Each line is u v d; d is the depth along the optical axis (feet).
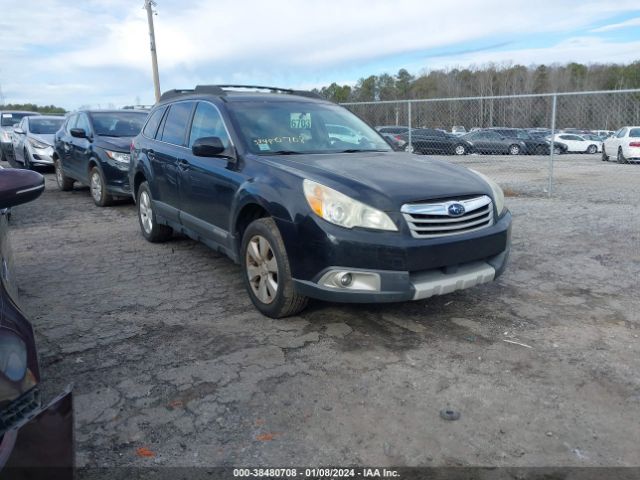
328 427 9.19
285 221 12.47
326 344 12.32
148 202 21.47
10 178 6.90
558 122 55.16
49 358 11.80
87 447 8.73
